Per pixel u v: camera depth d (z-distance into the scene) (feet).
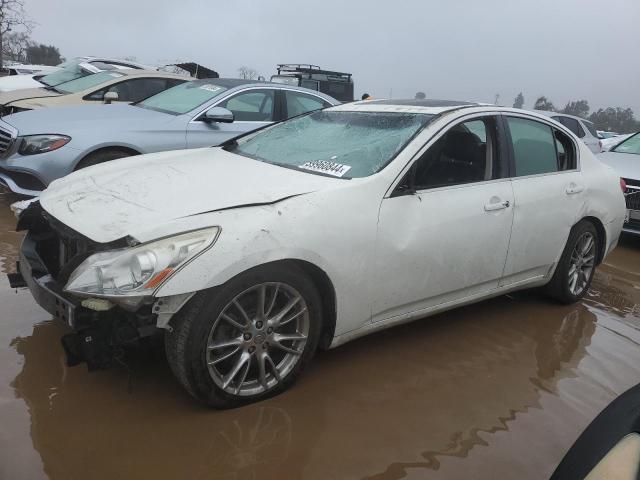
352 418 9.40
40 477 7.56
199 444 8.43
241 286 8.77
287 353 9.75
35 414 8.82
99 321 8.43
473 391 10.58
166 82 29.50
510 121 13.19
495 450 8.93
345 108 14.03
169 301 8.26
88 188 10.62
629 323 14.62
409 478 8.15
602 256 15.74
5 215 19.84
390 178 10.57
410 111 12.48
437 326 13.29
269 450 8.45
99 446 8.24
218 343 8.87
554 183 13.73
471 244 11.73
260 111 22.88
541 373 11.50
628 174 21.77
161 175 11.01
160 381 9.98
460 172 11.96
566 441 9.30
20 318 11.89
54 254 10.57
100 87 27.81
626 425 6.23
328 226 9.56
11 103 26.71
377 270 10.30
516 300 15.47
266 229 8.89
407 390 10.40
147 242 8.32
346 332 10.42
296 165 11.66
